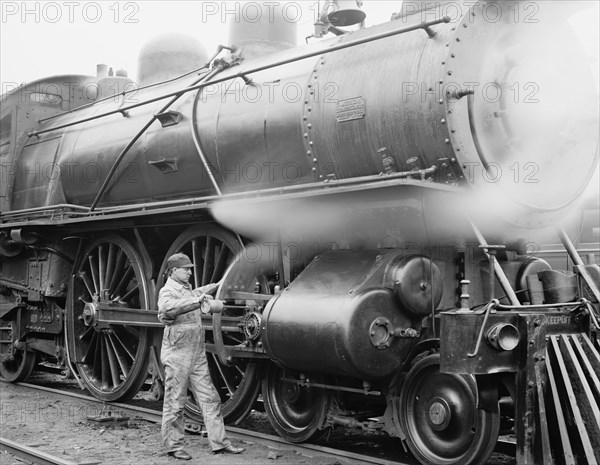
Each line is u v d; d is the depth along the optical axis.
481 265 5.51
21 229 8.59
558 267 8.03
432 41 5.26
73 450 5.97
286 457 5.68
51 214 8.56
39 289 8.98
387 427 5.33
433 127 5.07
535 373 4.43
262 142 6.30
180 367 5.77
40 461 5.58
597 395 4.44
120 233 8.04
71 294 8.65
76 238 8.88
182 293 5.89
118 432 6.68
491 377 4.60
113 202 8.29
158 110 7.64
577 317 4.92
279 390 6.21
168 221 7.17
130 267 8.00
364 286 5.15
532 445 4.39
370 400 5.93
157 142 7.38
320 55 6.16
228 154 6.62
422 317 5.33
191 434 6.59
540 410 4.36
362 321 5.00
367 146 5.52
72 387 9.66
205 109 6.96
